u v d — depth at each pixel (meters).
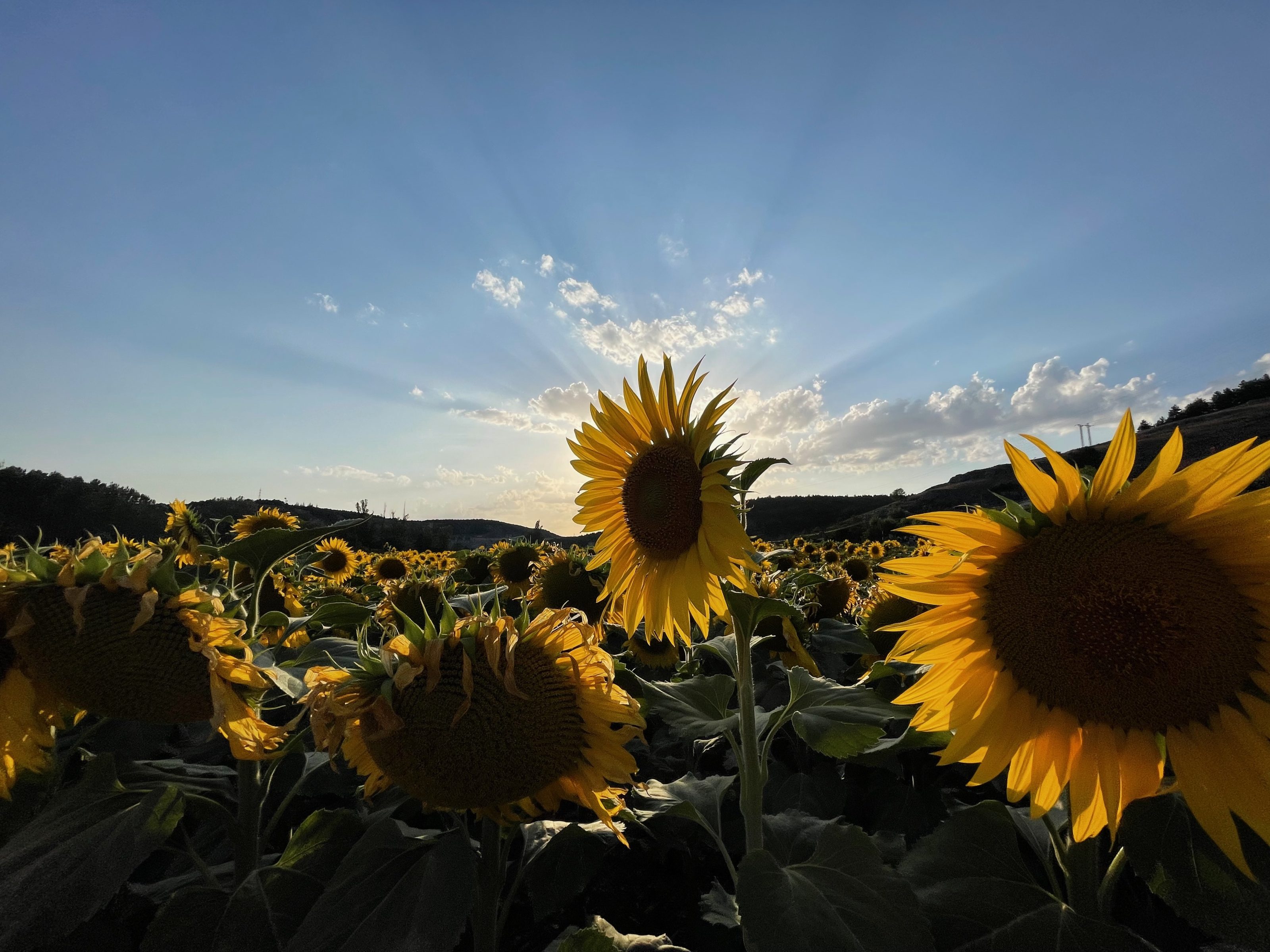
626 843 0.46
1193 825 0.35
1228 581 0.34
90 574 0.41
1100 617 0.34
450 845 0.39
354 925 0.36
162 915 0.40
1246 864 0.33
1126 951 0.34
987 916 0.37
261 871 0.42
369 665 0.41
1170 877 0.34
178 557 0.55
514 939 0.63
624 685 0.60
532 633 0.43
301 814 0.68
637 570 0.62
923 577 0.39
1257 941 0.32
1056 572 0.36
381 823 0.42
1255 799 0.33
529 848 0.50
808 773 0.75
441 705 0.38
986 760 0.38
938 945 0.36
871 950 0.32
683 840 0.65
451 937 0.34
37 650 0.39
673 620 0.55
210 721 0.42
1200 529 0.34
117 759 0.49
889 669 0.52
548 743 0.40
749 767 0.48
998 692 0.38
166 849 0.43
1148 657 0.34
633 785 0.48
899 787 0.67
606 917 0.65
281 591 1.01
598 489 0.64
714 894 0.54
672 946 0.43
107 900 0.34
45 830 0.39
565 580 1.12
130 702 0.40
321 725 0.39
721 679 0.59
